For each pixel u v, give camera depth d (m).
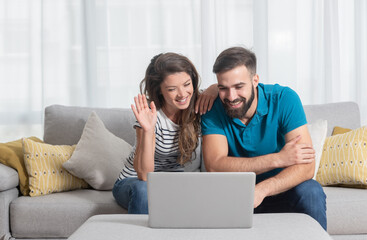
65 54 3.46
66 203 2.20
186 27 3.52
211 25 3.51
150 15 3.51
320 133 2.52
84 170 2.41
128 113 2.77
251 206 1.37
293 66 3.57
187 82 1.96
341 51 3.62
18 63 3.47
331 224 2.17
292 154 1.89
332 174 2.41
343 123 2.78
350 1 3.61
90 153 2.45
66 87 3.46
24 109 3.47
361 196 2.22
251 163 1.93
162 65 1.95
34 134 3.49
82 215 2.18
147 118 1.98
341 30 3.62
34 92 3.48
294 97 2.06
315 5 3.56
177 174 1.38
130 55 3.50
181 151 2.09
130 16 3.50
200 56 3.52
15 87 3.46
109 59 3.50
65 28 3.46
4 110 3.46
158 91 2.07
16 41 3.46
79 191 2.43
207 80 3.50
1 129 3.46
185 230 1.36
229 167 1.96
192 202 1.38
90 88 3.47
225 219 1.38
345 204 2.18
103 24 3.49
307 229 1.34
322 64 3.58
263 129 2.06
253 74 1.94
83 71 3.48
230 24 3.54
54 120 2.72
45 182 2.32
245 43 3.55
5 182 2.17
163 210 1.38
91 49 3.47
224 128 2.08
